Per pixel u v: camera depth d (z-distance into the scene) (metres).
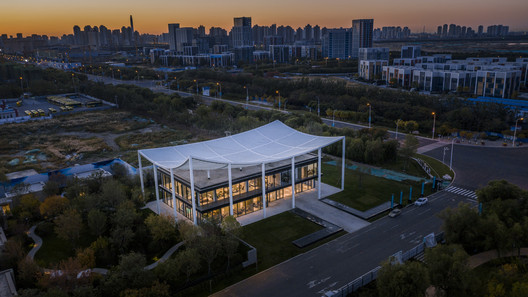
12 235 70.56
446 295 49.78
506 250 59.09
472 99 181.88
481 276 56.19
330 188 93.44
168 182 83.00
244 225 75.44
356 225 74.75
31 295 45.94
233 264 60.41
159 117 180.12
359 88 198.38
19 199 81.25
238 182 78.12
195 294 55.06
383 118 160.50
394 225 74.19
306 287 55.84
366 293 52.28
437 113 158.38
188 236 60.47
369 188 92.88
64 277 51.88
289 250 66.12
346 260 62.53
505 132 130.62
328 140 86.69
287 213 80.38
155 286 50.31
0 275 54.31
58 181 91.62
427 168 104.56
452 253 51.81
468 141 130.00
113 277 51.00
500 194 69.31
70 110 194.25
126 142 138.62
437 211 79.69
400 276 46.78
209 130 153.00
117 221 67.25
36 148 133.50
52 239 70.62
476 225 61.06
